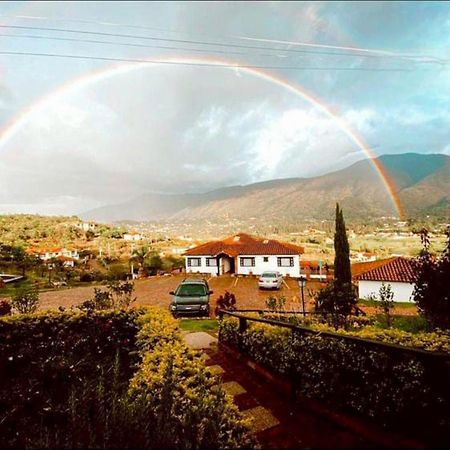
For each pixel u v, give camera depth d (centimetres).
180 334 626
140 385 414
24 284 3884
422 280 744
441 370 404
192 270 4375
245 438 318
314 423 432
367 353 445
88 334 797
